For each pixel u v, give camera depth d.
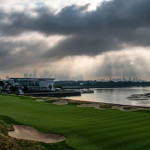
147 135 21.20
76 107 44.25
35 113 36.16
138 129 23.47
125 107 43.62
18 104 50.69
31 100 61.00
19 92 178.88
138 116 31.72
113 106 45.88
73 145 19.02
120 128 23.97
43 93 184.62
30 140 20.58
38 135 22.70
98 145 18.80
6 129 24.38
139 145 18.56
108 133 22.03
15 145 18.92
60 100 61.75
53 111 38.50
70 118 31.02
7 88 193.00
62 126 25.31
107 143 19.20
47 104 50.56
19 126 26.39
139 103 118.81
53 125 25.95
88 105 49.56
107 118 30.50
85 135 21.58
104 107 44.75
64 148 18.53
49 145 19.44
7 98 68.25
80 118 30.97
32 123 27.34
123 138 20.38
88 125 25.64
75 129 23.78
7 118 30.16
